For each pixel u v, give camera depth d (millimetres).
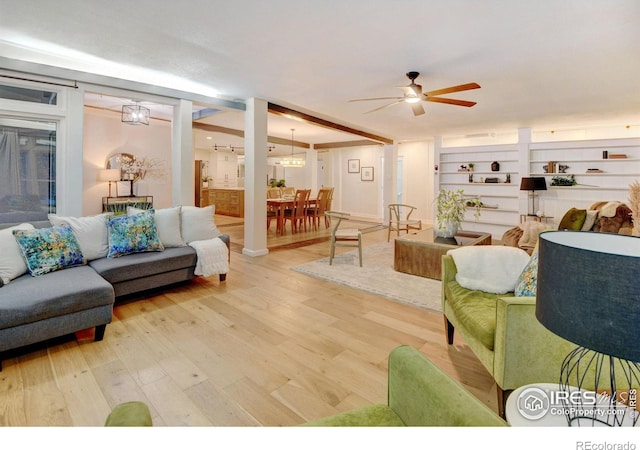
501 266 2242
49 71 3371
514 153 7223
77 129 3668
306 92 4582
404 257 4168
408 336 2525
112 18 2621
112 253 3098
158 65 3615
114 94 3846
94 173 5742
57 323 2207
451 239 4285
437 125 6793
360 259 4504
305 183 10633
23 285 2318
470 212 7750
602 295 800
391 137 8430
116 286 2955
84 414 1651
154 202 6402
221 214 10375
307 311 2988
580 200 6500
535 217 6750
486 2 2303
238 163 12508
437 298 3301
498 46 3010
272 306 3092
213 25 2695
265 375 2008
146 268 3104
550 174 6777
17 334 2057
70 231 2928
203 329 2602
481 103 4965
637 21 2543
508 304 1506
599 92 4414
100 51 3283
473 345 1841
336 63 3475
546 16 2480
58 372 2004
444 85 4168
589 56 3234
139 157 6215
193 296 3320
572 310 850
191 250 3502
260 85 4273
